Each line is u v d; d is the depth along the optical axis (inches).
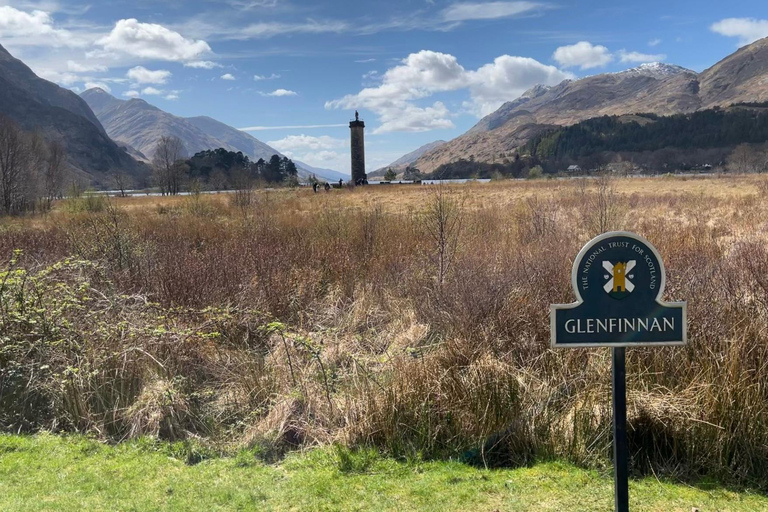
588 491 132.2
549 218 483.8
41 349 203.6
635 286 106.2
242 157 4025.6
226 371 213.6
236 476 144.7
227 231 567.2
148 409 179.6
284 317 287.1
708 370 158.1
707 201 826.8
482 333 198.5
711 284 214.1
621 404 109.3
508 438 155.5
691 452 144.5
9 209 1439.5
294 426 171.5
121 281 304.2
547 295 234.8
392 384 174.6
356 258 373.7
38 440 168.2
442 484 136.8
